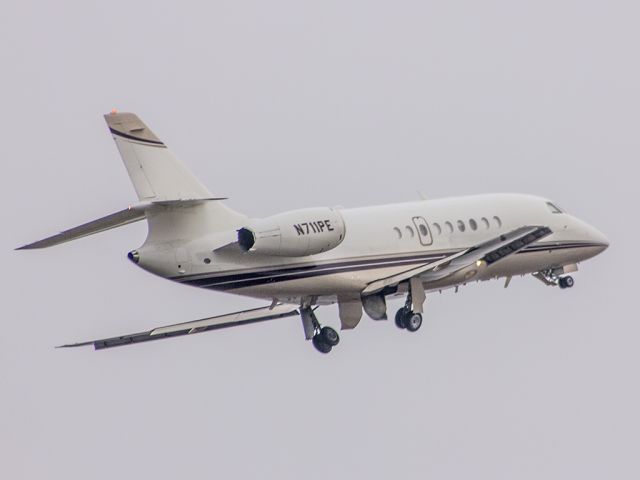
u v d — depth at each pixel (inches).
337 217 4682.6
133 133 4500.5
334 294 4936.0
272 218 4576.8
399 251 5000.0
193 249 4569.4
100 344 5078.7
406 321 5068.9
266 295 4783.5
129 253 4527.6
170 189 4532.5
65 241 4350.4
